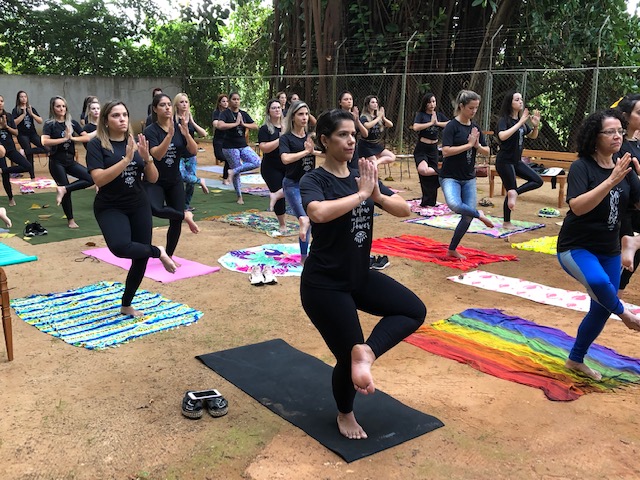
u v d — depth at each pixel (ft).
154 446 10.37
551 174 33.91
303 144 21.50
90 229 27.81
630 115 15.53
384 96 62.18
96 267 21.63
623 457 10.12
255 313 17.22
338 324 9.69
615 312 11.98
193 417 11.27
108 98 72.02
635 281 20.56
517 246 25.30
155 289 19.26
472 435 10.81
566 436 10.80
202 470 9.69
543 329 15.89
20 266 21.70
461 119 22.03
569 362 13.51
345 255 9.66
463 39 59.21
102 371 13.38
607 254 12.60
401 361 14.10
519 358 14.12
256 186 41.91
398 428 10.94
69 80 69.10
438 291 19.48
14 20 71.82
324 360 14.10
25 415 11.38
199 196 37.42
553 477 9.53
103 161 15.30
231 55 78.54
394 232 28.17
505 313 17.30
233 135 34.99
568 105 55.67
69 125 27.68
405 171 49.98
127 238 15.25
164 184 20.44
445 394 12.44
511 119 27.58
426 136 33.24
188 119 22.86
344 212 9.17
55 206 33.58
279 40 68.90
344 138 9.66
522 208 34.53
